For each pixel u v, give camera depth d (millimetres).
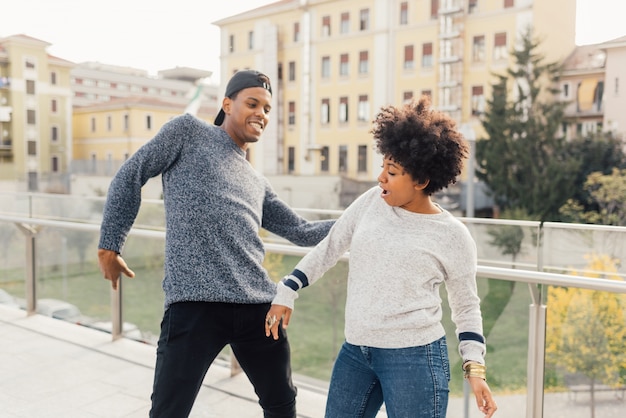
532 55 29812
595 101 31141
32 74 52438
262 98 1972
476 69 32531
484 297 2873
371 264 1477
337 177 34625
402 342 1435
